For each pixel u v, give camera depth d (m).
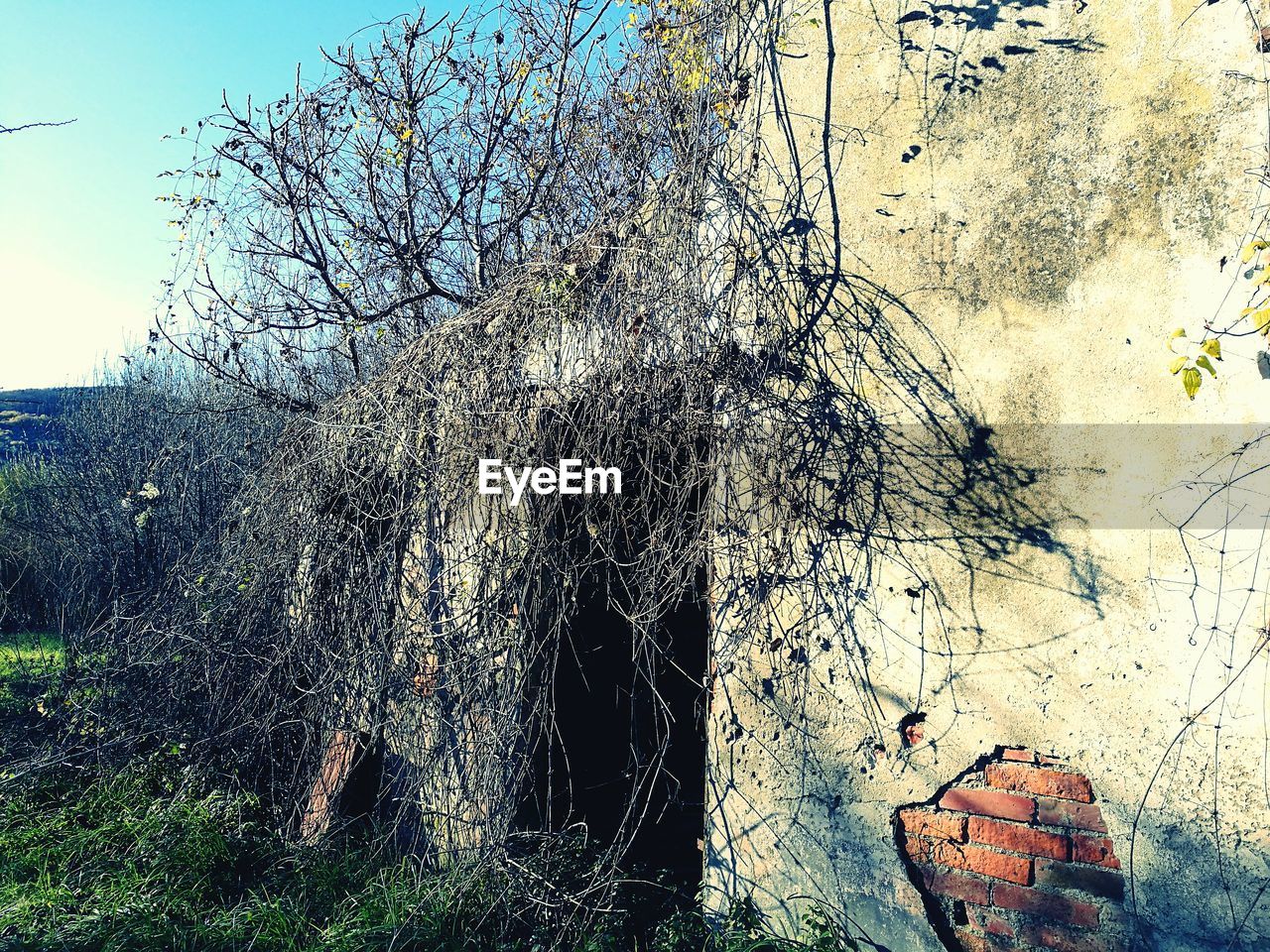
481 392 4.21
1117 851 2.76
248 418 8.64
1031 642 2.95
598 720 4.43
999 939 2.93
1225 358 2.70
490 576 4.12
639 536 3.82
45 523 9.80
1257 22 2.70
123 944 3.45
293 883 4.08
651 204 3.89
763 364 3.50
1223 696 2.64
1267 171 2.67
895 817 3.12
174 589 5.87
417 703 4.43
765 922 3.33
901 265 3.27
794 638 3.36
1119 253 2.89
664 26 4.04
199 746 5.26
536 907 3.69
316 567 4.94
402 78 6.37
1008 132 3.10
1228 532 2.67
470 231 6.80
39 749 5.52
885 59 3.35
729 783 3.46
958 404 3.14
